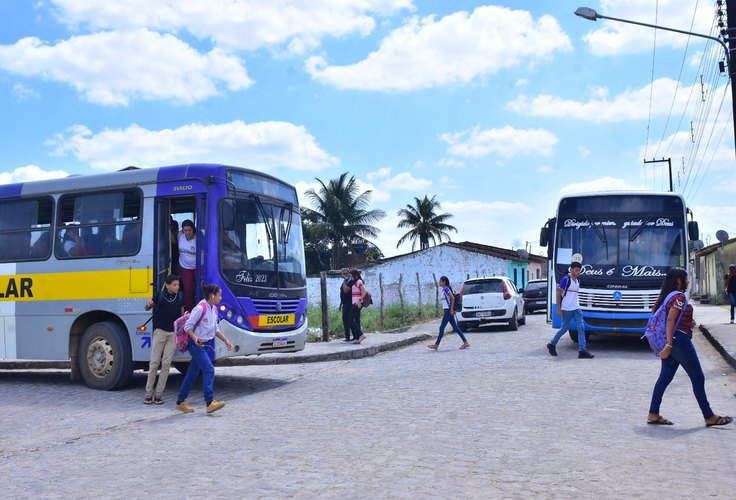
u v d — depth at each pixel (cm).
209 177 1133
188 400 1111
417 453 677
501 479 581
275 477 608
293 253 1283
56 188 1269
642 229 1628
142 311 1167
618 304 1590
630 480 574
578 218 1666
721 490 544
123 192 1205
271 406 995
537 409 896
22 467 694
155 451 737
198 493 569
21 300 1274
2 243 1309
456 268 4900
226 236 1137
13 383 1365
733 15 1524
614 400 960
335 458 668
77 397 1158
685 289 818
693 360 793
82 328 1250
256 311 1161
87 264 1219
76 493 586
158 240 1165
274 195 1259
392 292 4903
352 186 6569
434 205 7556
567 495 535
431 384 1139
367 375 1289
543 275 6706
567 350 1653
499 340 2025
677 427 787
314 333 2150
